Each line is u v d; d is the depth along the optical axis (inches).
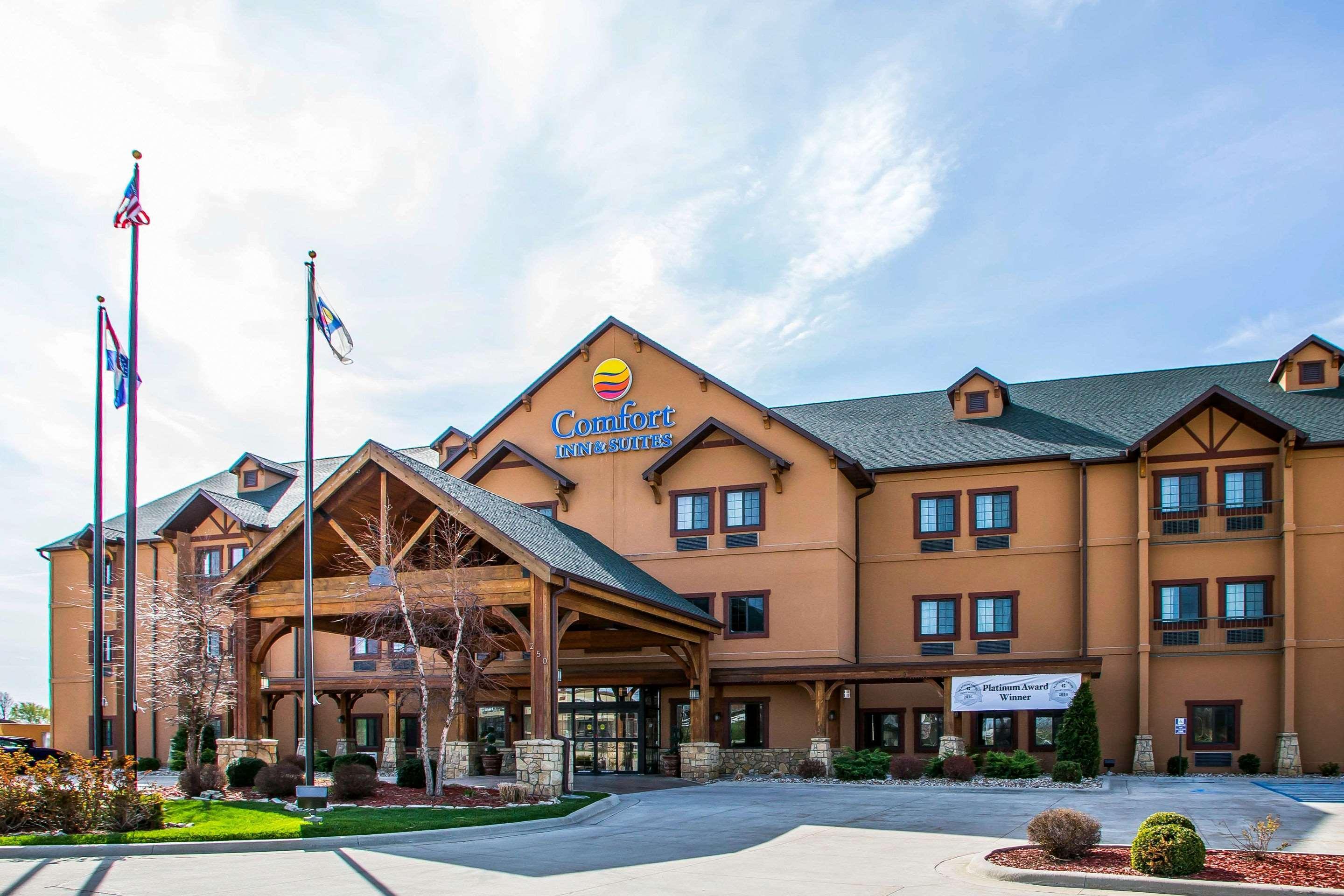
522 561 930.7
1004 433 1504.7
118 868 588.7
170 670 1300.4
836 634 1349.7
